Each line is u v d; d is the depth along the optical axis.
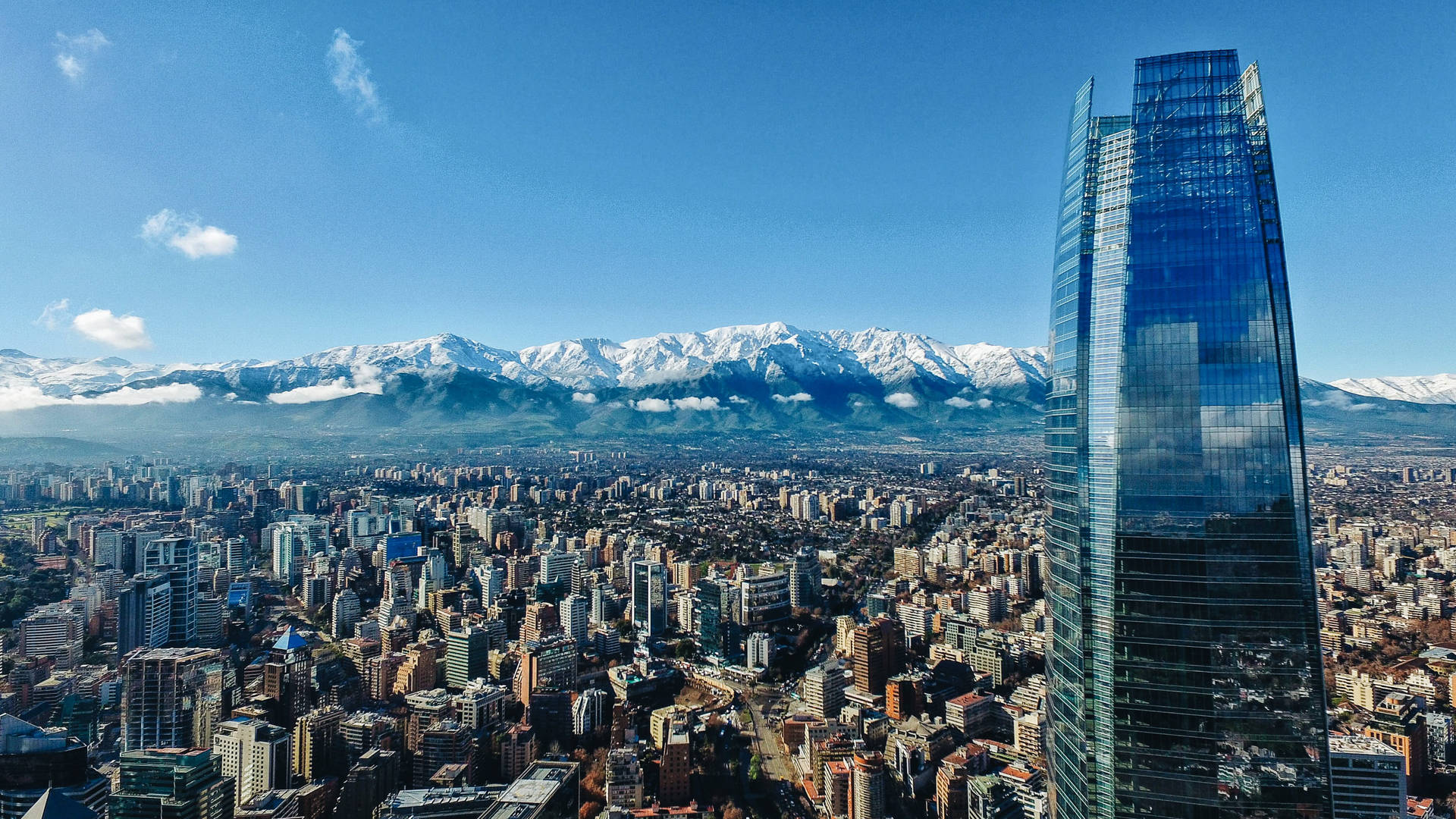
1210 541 173.00
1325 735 166.12
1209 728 170.50
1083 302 188.75
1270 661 169.12
